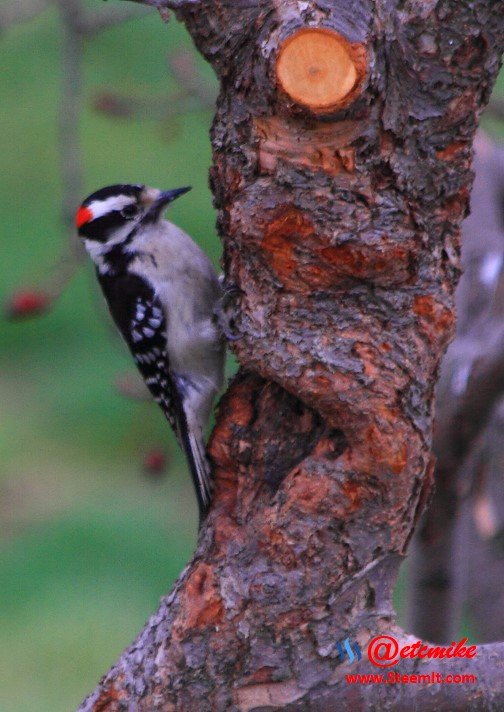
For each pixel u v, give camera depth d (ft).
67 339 68.64
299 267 21.77
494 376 28.58
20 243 71.87
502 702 21.91
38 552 56.70
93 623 53.01
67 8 35.17
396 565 22.58
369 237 21.29
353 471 21.91
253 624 22.09
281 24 20.44
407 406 21.86
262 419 23.32
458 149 21.54
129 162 72.79
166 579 55.62
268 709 22.20
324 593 22.06
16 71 82.84
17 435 62.95
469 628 42.65
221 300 24.61
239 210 21.76
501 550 36.63
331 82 20.11
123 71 72.84
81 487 60.49
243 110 21.52
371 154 21.02
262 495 22.90
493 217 35.35
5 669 50.60
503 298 32.48
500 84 58.49
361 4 20.29
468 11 20.70
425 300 21.95
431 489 23.58
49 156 78.43
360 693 22.09
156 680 22.44
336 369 21.79
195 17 21.68
